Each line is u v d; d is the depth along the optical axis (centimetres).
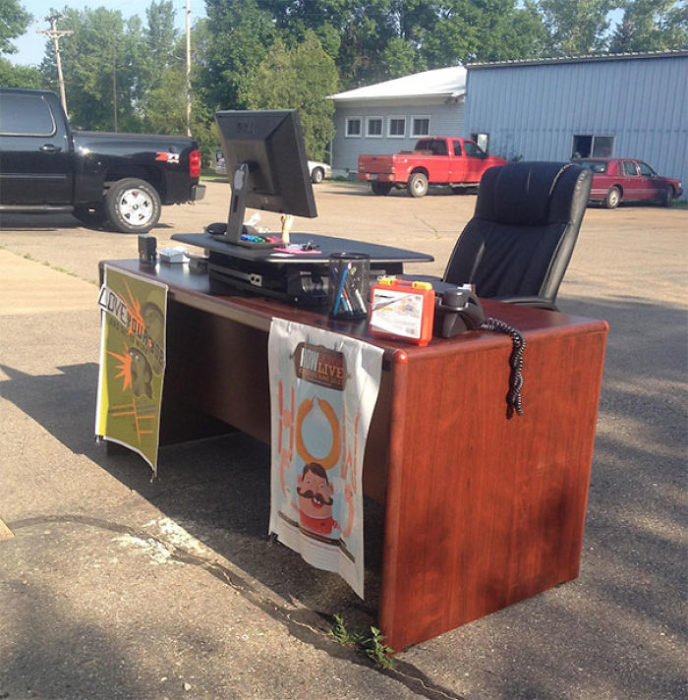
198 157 1209
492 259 413
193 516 341
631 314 760
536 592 287
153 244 384
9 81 6262
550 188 397
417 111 3184
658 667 250
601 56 2475
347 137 3503
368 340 240
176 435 418
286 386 270
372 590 288
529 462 268
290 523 280
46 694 231
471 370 243
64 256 966
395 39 5219
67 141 1093
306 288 295
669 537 334
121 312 371
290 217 336
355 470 243
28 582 287
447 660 250
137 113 7506
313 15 5216
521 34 5428
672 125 2366
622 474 395
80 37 7500
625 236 1436
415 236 1303
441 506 249
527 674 245
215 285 332
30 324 654
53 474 379
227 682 238
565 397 272
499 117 2761
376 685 238
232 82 4031
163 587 286
